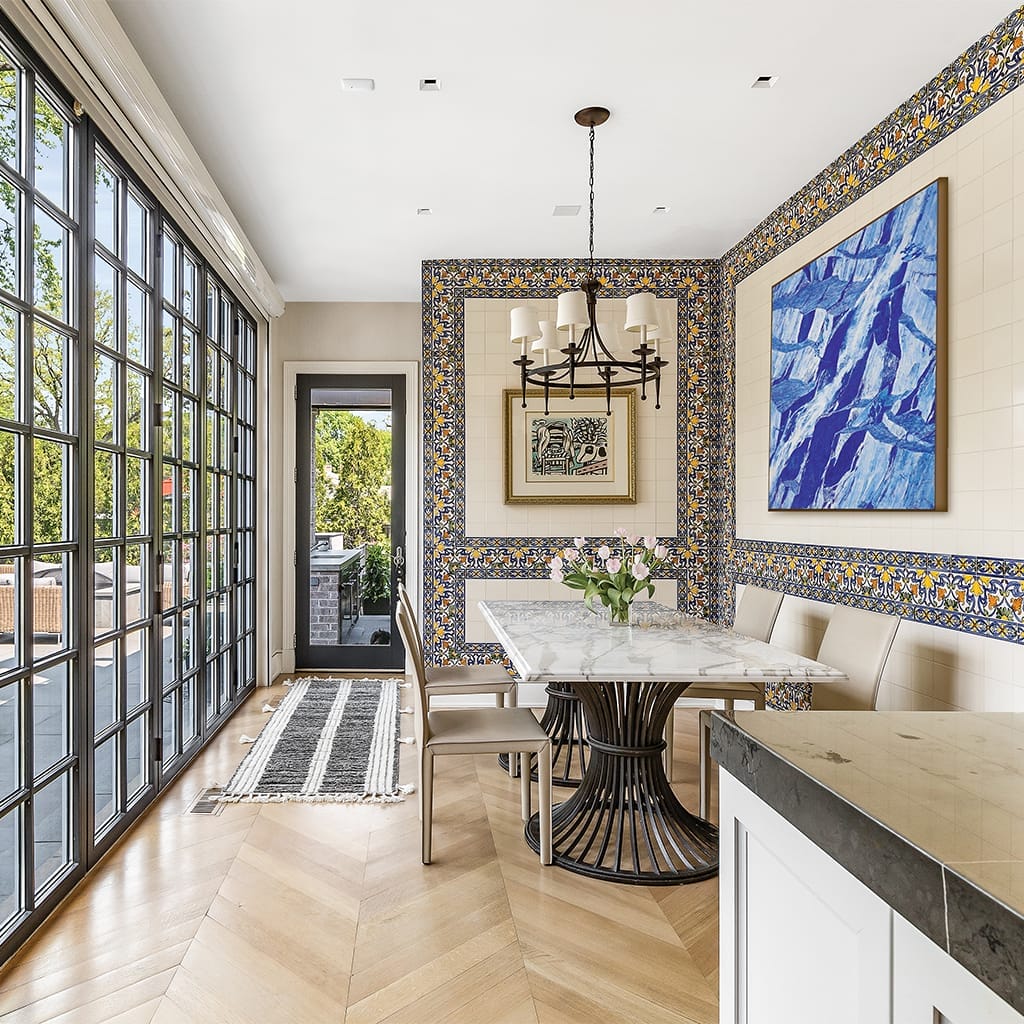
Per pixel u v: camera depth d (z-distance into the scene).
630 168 3.70
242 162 3.61
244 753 3.97
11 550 2.06
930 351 2.91
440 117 3.20
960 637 2.80
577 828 2.97
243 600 5.15
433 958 2.12
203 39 2.65
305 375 5.97
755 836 1.05
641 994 1.97
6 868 2.10
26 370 2.15
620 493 5.00
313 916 2.33
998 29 2.61
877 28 2.62
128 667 3.00
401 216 4.29
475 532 4.99
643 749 2.75
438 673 3.71
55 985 1.96
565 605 4.05
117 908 2.36
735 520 4.79
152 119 2.74
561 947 2.18
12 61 2.06
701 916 2.36
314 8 2.49
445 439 4.99
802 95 3.05
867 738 1.04
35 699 2.23
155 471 3.23
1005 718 1.15
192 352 3.90
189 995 1.93
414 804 3.29
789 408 3.99
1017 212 2.53
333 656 6.07
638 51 2.74
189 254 3.79
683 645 2.88
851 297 3.43
